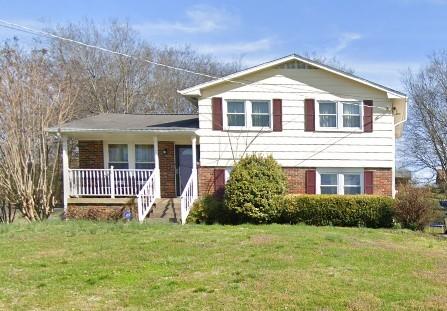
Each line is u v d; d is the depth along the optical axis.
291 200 14.62
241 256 8.39
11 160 16.98
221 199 15.62
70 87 22.39
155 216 15.34
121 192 16.28
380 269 7.57
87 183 16.05
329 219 14.55
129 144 17.66
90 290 6.37
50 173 18.48
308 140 16.81
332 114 16.89
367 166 16.70
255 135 16.84
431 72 38.81
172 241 9.95
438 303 5.75
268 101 16.88
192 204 15.33
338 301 5.76
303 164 16.81
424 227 14.25
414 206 14.08
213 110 16.91
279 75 16.84
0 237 10.66
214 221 14.94
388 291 6.25
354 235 11.66
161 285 6.53
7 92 17.72
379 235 11.98
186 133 16.41
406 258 8.55
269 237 10.49
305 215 14.59
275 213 14.52
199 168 16.89
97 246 9.45
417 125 37.28
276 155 16.83
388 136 16.70
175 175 17.73
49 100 19.88
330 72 16.70
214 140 16.91
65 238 10.48
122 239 10.28
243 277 6.88
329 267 7.61
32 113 17.98
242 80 16.92
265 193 14.44
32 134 17.72
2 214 18.03
